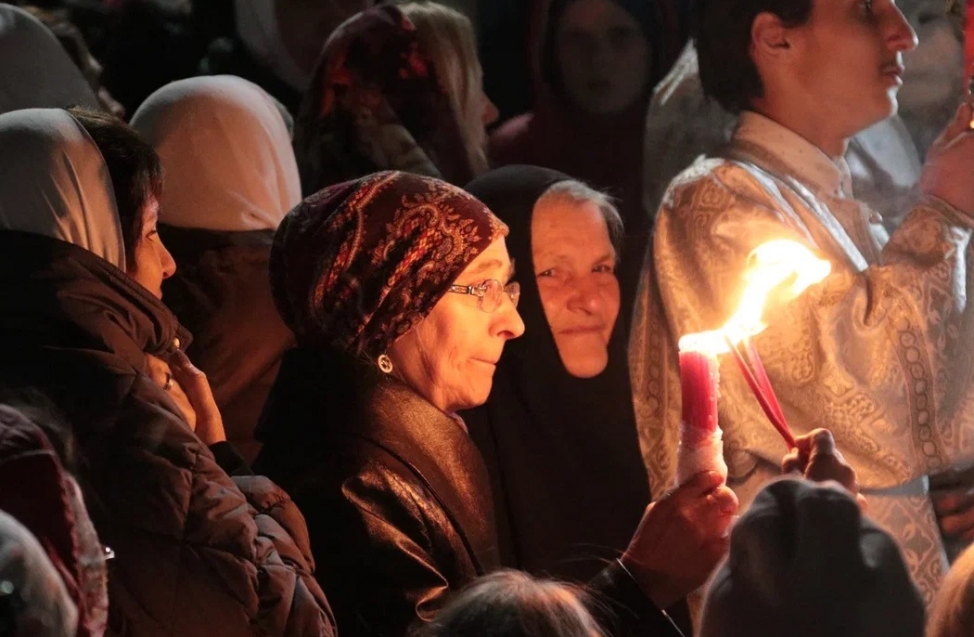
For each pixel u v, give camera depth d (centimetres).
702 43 418
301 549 295
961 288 388
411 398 320
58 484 217
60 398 269
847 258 398
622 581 300
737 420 387
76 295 279
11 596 171
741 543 215
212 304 398
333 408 318
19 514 213
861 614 205
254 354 397
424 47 499
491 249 328
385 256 320
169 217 411
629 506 394
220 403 395
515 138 584
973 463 390
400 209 322
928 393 383
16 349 273
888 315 382
